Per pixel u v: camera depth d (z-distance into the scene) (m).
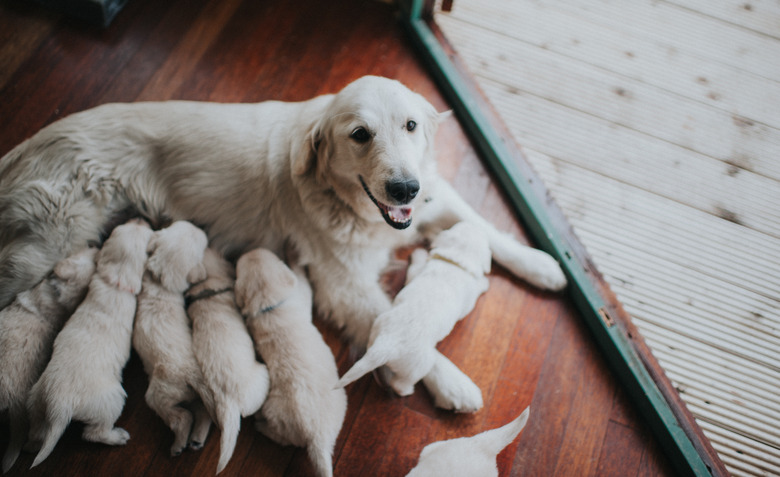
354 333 1.97
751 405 1.98
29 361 1.76
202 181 1.94
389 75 2.54
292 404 1.70
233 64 2.50
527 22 2.66
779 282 2.19
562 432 1.95
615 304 2.08
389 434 1.91
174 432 1.80
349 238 1.91
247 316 1.86
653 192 2.33
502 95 2.49
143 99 2.42
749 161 2.42
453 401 1.90
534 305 2.15
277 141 1.91
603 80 2.55
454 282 1.87
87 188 1.89
